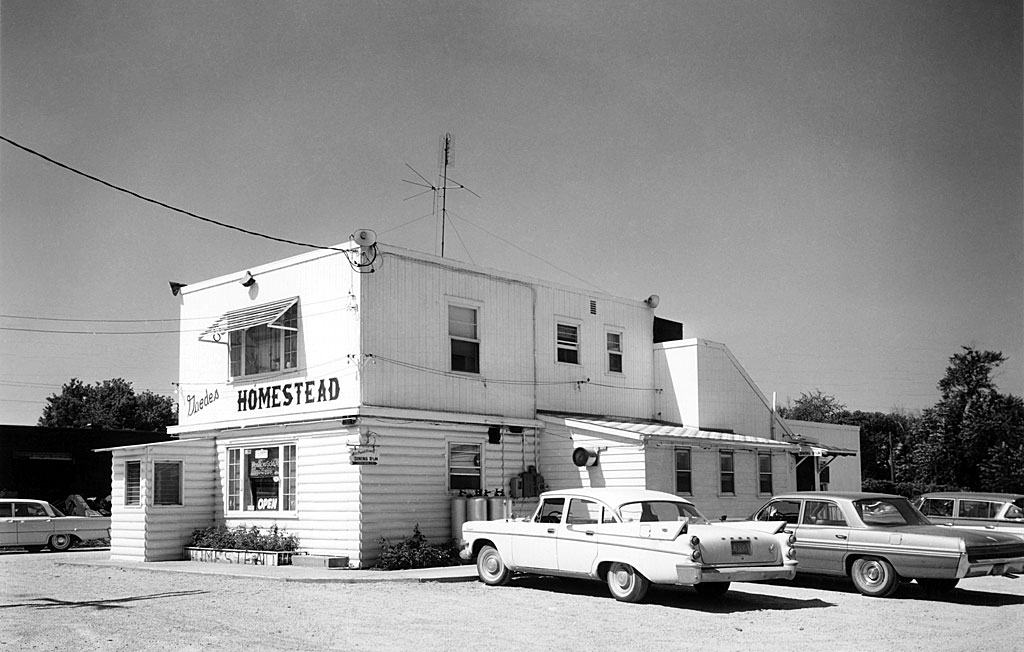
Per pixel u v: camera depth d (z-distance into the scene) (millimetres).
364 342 19656
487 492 21641
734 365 27047
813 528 15156
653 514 14250
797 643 10359
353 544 19031
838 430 33000
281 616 12367
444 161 24172
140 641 10484
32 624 11742
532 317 23719
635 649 10000
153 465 21625
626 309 26438
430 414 20516
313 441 20250
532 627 11414
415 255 21047
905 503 15359
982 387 31719
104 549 29188
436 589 15438
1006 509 19656
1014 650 9992
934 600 14000
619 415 25672
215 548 21203
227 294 23078
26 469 34188
